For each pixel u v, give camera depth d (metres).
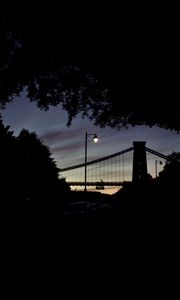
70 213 36.75
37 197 56.22
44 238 19.69
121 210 35.31
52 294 8.64
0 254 14.65
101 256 13.75
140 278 9.91
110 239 18.55
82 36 9.98
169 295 8.28
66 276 10.52
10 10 9.83
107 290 8.87
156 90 10.99
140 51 9.66
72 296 8.45
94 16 9.24
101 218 29.64
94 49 10.36
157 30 9.05
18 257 13.92
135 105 12.44
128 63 10.21
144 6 8.68
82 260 13.10
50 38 10.22
